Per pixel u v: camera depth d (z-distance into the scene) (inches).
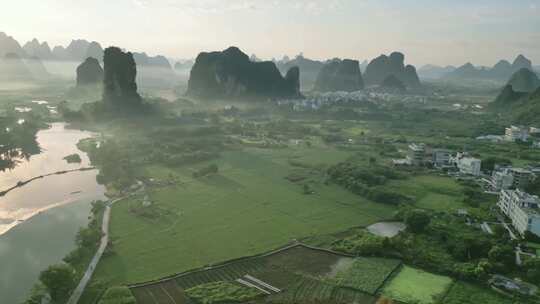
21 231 5472.4
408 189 7337.6
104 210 6063.0
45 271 3841.0
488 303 3878.0
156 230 5403.5
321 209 6382.9
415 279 4320.9
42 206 6422.2
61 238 5275.6
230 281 4259.4
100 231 5177.2
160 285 4128.9
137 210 5974.4
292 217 6018.7
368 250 4840.1
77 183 7642.7
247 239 5231.3
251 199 6737.2
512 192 6082.7
